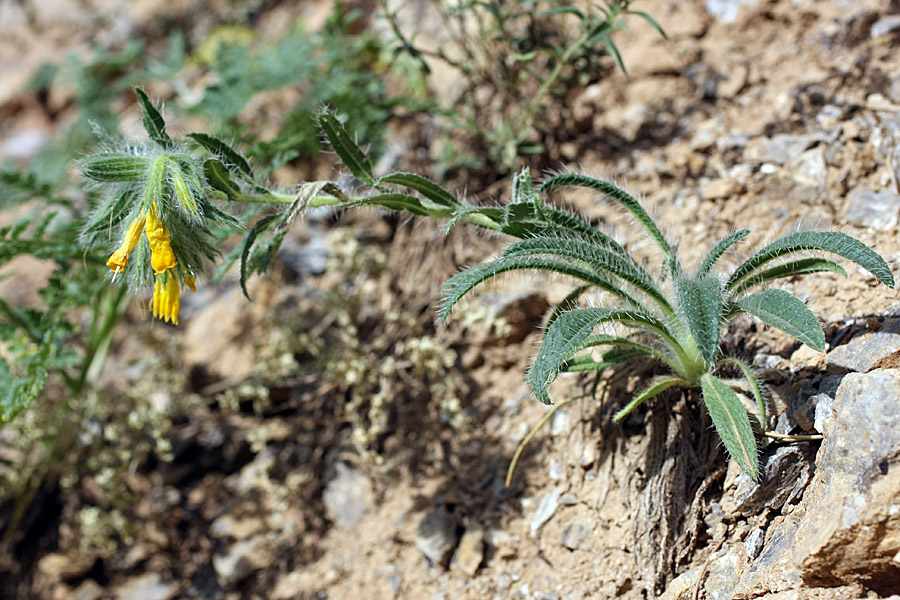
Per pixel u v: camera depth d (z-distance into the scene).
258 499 0.51
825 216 0.47
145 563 0.51
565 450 0.46
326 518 0.49
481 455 0.48
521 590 0.44
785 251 0.40
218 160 0.42
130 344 0.57
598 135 0.53
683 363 0.42
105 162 0.41
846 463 0.39
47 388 0.55
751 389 0.42
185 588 0.50
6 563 0.54
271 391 0.53
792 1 0.52
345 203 0.42
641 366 0.44
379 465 0.48
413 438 0.50
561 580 0.43
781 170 0.48
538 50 0.51
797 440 0.41
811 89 0.50
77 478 0.53
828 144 0.48
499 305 0.49
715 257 0.42
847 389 0.40
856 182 0.47
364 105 0.55
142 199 0.41
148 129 0.42
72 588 0.52
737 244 0.47
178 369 0.54
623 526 0.43
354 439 0.49
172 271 0.41
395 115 0.55
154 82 0.73
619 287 0.42
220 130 0.53
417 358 0.49
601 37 0.47
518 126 0.52
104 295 0.55
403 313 0.51
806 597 0.39
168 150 0.42
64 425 0.53
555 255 0.41
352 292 0.53
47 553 0.53
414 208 0.43
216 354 0.55
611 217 0.50
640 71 0.53
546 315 0.49
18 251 0.49
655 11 0.54
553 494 0.45
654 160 0.51
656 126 0.52
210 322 0.55
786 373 0.43
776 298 0.40
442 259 0.52
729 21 0.53
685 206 0.49
